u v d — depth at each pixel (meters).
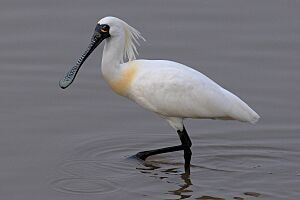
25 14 20.66
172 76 14.74
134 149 15.36
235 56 19.03
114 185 13.78
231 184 13.90
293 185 13.81
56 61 18.67
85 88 17.73
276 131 16.08
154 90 14.79
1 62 18.56
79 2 21.38
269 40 19.70
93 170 14.36
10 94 17.25
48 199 13.16
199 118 15.10
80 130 15.92
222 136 15.93
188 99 14.70
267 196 13.41
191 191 13.62
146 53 19.09
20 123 16.03
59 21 20.38
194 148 15.45
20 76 18.02
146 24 20.34
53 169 14.27
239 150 15.32
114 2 21.44
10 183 13.70
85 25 20.17
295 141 15.63
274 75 18.30
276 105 17.12
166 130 16.19
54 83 17.81
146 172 14.39
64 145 15.25
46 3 21.27
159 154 15.33
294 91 17.67
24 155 14.76
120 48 14.93
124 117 16.61
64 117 16.41
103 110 16.81
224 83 17.97
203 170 14.52
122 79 14.99
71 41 19.52
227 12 20.95
